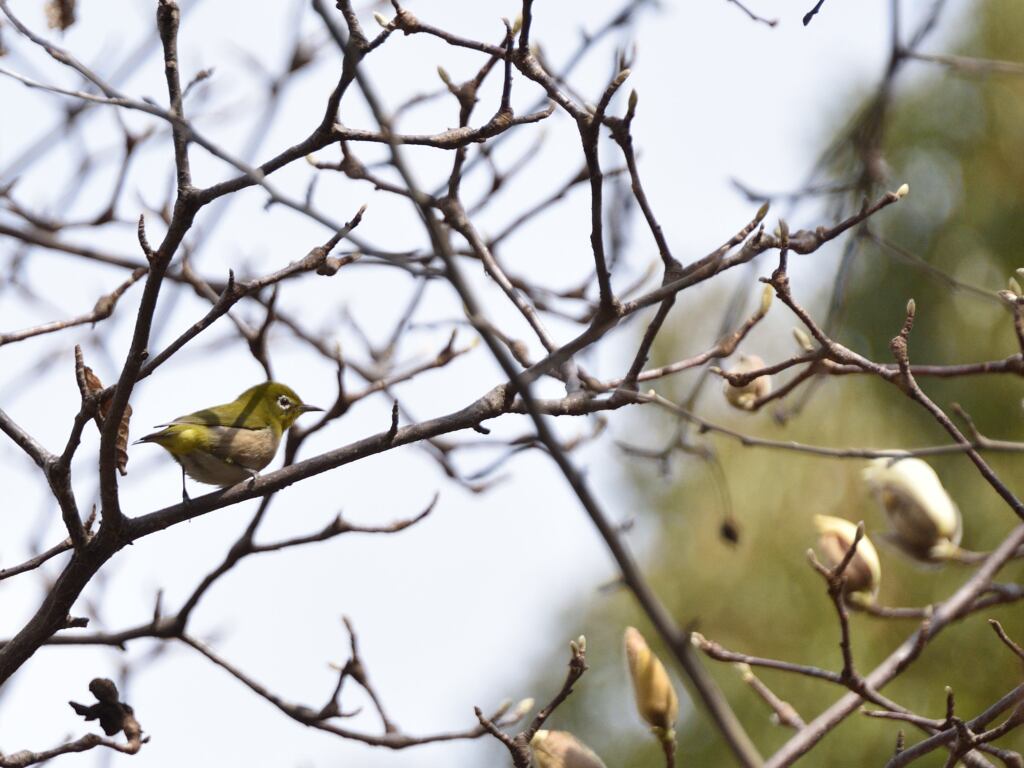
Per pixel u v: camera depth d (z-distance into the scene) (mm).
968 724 6660
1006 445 7590
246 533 8719
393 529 8664
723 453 18922
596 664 21516
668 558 19172
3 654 6871
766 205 7270
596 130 6676
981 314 18422
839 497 18156
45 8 8406
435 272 9086
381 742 8867
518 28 8695
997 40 19609
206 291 10641
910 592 17000
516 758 6535
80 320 8305
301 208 5652
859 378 18688
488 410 7188
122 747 7133
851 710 6961
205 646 9117
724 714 3412
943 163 19422
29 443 6793
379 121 4387
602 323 7121
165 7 6191
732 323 8789
